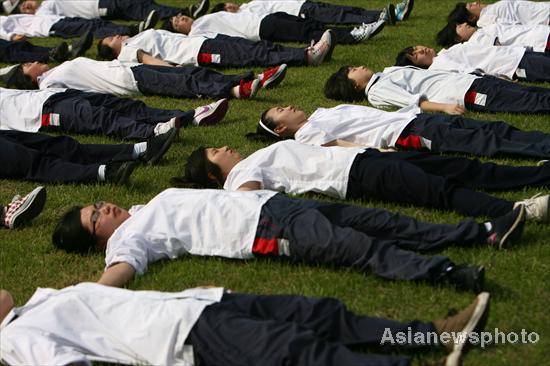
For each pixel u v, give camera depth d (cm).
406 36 1043
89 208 541
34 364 405
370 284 470
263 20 1033
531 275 467
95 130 748
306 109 787
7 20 1189
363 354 380
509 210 532
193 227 514
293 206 508
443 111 732
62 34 1166
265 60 940
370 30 1010
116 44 962
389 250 471
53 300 438
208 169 601
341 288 468
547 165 582
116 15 1247
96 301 434
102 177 649
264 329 395
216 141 719
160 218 518
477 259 484
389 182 561
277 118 688
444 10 1190
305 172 580
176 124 721
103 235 534
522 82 832
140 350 417
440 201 552
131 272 490
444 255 493
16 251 552
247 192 526
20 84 873
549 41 892
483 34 908
